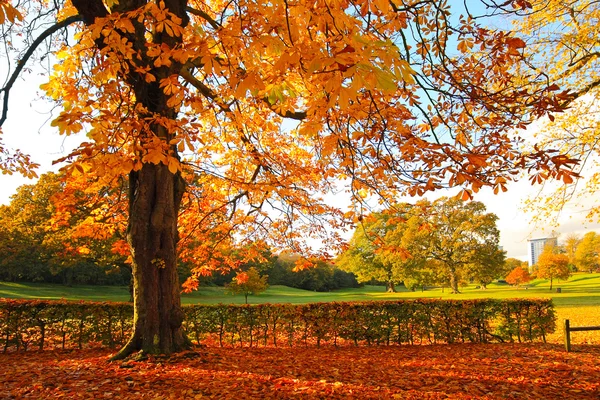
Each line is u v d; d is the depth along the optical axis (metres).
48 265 33.69
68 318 8.82
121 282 44.47
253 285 25.44
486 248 37.28
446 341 10.01
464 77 4.77
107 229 9.30
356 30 2.53
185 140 3.66
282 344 9.95
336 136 4.41
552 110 3.76
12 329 8.41
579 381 5.88
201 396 4.60
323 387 5.19
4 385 5.09
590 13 7.76
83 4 5.24
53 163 3.41
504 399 4.96
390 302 10.12
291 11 2.59
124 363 5.91
